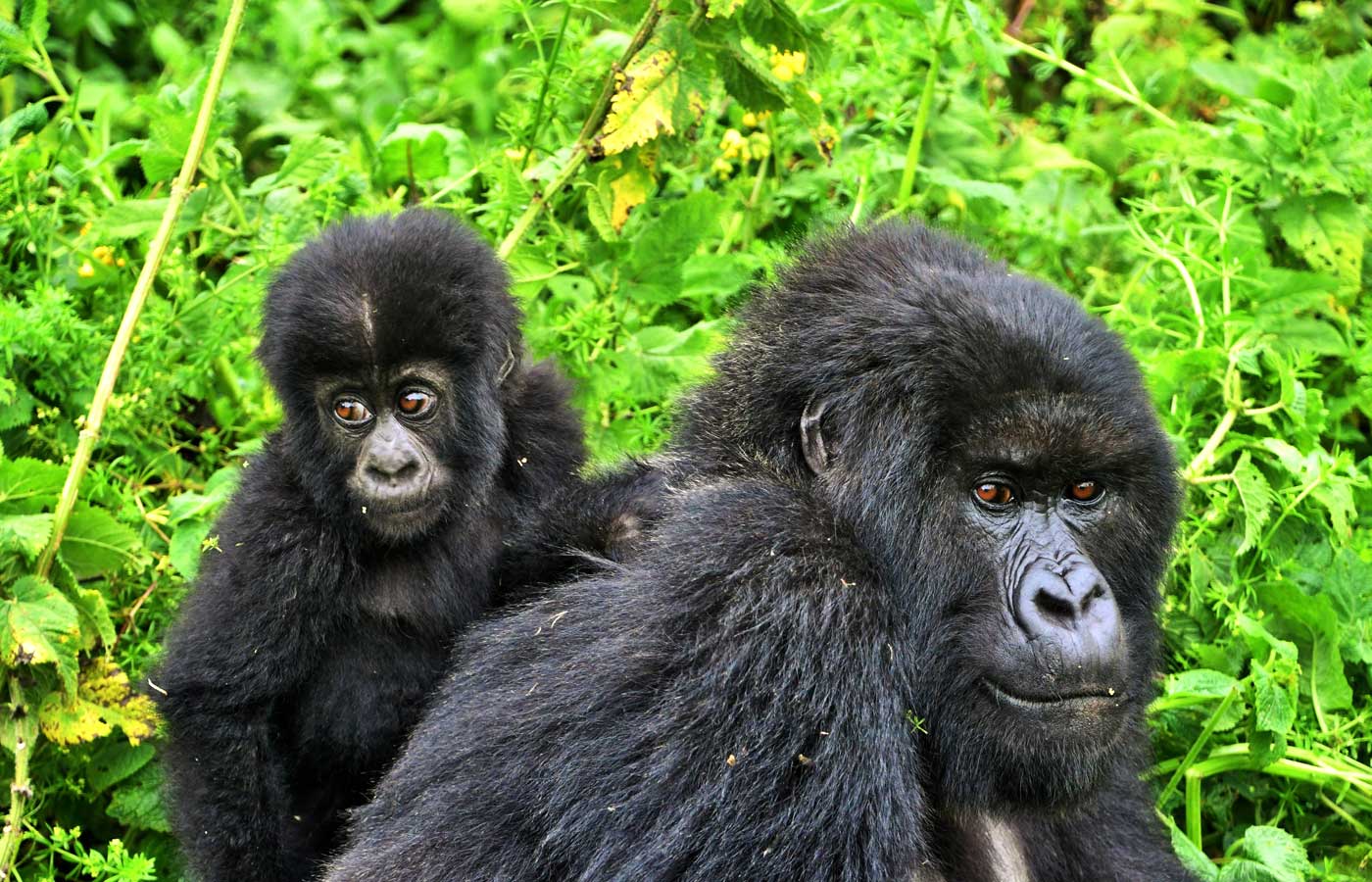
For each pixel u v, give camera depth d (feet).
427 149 42.39
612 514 28.71
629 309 39.01
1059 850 26.30
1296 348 38.68
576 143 36.27
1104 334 23.84
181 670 28.99
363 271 30.32
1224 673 32.17
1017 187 46.19
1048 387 22.81
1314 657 32.48
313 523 29.76
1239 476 33.91
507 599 29.99
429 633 30.32
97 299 38.27
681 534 23.32
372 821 24.03
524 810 22.06
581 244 38.78
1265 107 41.14
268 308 31.12
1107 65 50.93
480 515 31.04
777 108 35.58
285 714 29.94
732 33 34.40
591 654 22.65
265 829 28.73
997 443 22.88
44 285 35.63
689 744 21.39
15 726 29.89
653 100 34.06
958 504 23.18
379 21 58.44
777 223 44.37
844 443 23.61
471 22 52.01
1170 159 44.01
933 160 44.70
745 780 21.25
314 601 29.48
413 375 30.09
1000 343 22.93
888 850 21.71
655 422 37.70
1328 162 40.57
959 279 24.12
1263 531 34.73
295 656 29.32
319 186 39.19
